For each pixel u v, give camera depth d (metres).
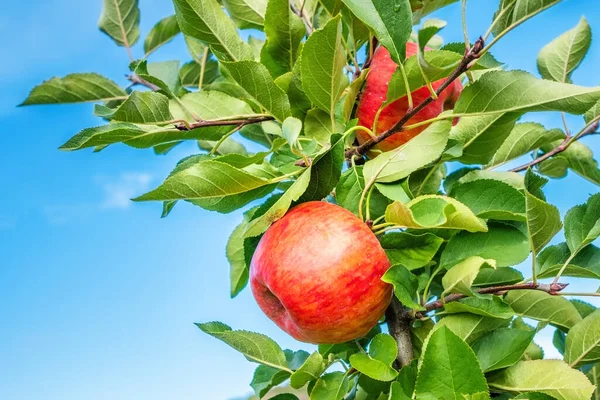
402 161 0.84
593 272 0.84
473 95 0.82
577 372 0.79
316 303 0.80
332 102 0.86
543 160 1.00
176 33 1.00
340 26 0.82
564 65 0.98
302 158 0.85
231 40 0.89
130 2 0.97
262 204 0.84
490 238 0.85
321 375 0.84
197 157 0.88
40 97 0.90
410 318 0.84
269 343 0.86
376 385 0.87
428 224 0.79
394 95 0.84
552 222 0.81
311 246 0.80
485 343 0.81
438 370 0.76
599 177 1.02
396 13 0.80
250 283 0.85
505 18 0.79
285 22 0.88
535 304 0.85
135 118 0.85
